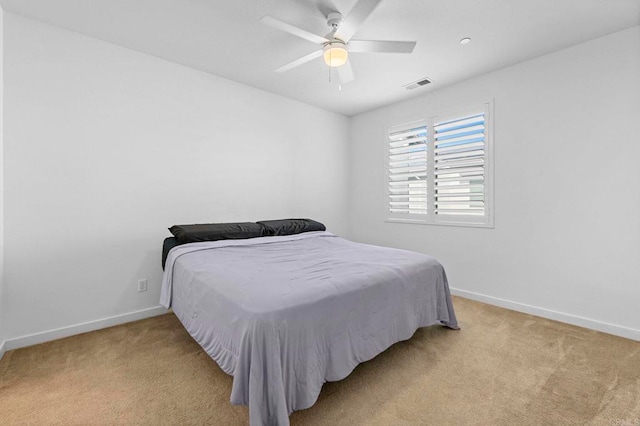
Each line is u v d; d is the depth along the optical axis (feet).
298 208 13.00
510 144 9.52
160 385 5.52
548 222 8.82
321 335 4.83
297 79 10.60
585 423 4.58
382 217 13.64
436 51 8.54
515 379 5.73
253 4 6.58
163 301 7.75
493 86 9.87
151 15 6.99
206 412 4.83
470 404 5.02
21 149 6.95
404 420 4.65
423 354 6.68
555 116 8.63
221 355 4.86
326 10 6.73
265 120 11.71
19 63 6.93
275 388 4.03
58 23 7.29
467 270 10.73
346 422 4.60
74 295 7.69
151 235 8.97
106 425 4.53
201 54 8.86
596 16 6.95
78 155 7.72
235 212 10.93
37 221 7.17
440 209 11.47
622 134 7.57
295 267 6.39
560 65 8.50
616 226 7.70
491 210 10.02
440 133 11.43
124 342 7.23
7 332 6.80
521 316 8.97
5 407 4.89
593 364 6.24
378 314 5.90
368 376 5.82
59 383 5.55
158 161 9.09
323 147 13.88
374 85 11.02
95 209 7.99
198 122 9.91
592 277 8.08
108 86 8.17
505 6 6.59
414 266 7.09
